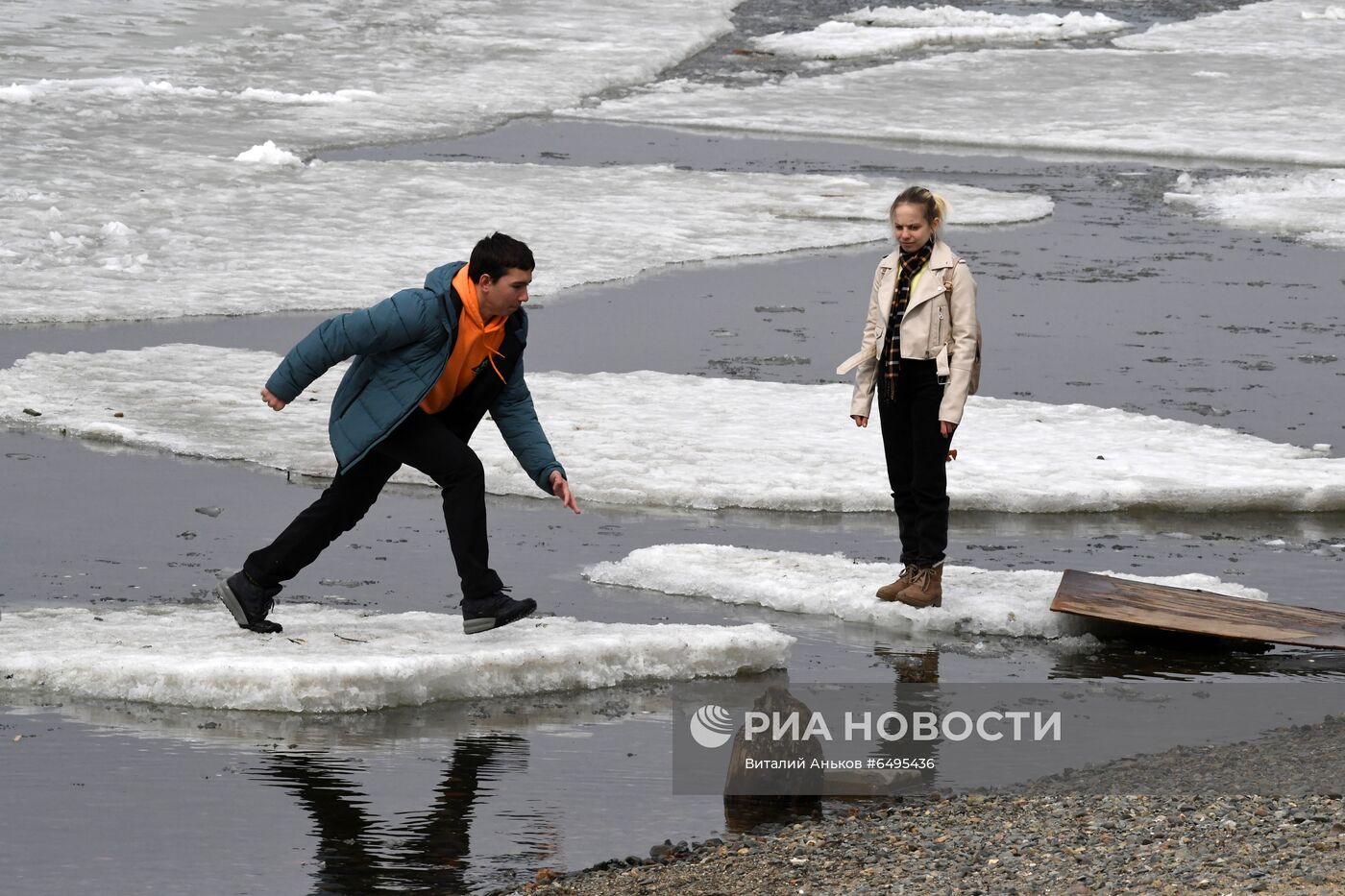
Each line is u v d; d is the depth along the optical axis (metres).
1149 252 55.53
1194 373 39.09
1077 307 46.34
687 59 106.50
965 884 13.66
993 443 31.92
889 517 28.33
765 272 51.25
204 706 18.69
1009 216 61.03
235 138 72.62
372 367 19.23
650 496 28.53
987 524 27.69
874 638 22.14
